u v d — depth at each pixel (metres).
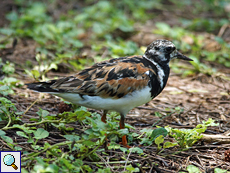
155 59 9.45
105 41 17.70
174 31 18.09
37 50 14.97
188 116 11.04
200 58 16.77
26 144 8.38
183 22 20.52
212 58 16.23
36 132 8.03
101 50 16.77
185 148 8.69
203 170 7.96
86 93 8.50
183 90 13.25
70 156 7.35
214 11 23.53
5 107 8.88
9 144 7.87
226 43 17.89
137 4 23.00
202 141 9.18
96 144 8.12
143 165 8.04
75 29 18.50
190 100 12.36
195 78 14.47
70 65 14.57
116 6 22.48
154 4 23.33
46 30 17.25
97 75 8.59
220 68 15.80
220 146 9.01
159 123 10.45
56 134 9.09
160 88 9.38
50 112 10.53
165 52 9.51
